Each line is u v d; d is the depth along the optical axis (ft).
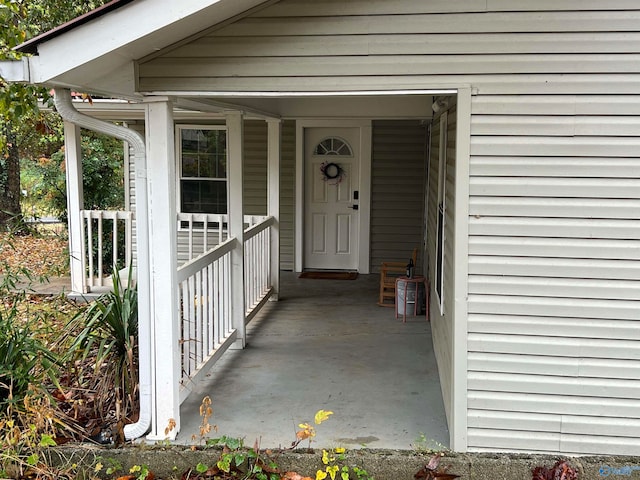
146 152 11.37
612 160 10.29
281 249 29.60
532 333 10.76
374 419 12.96
